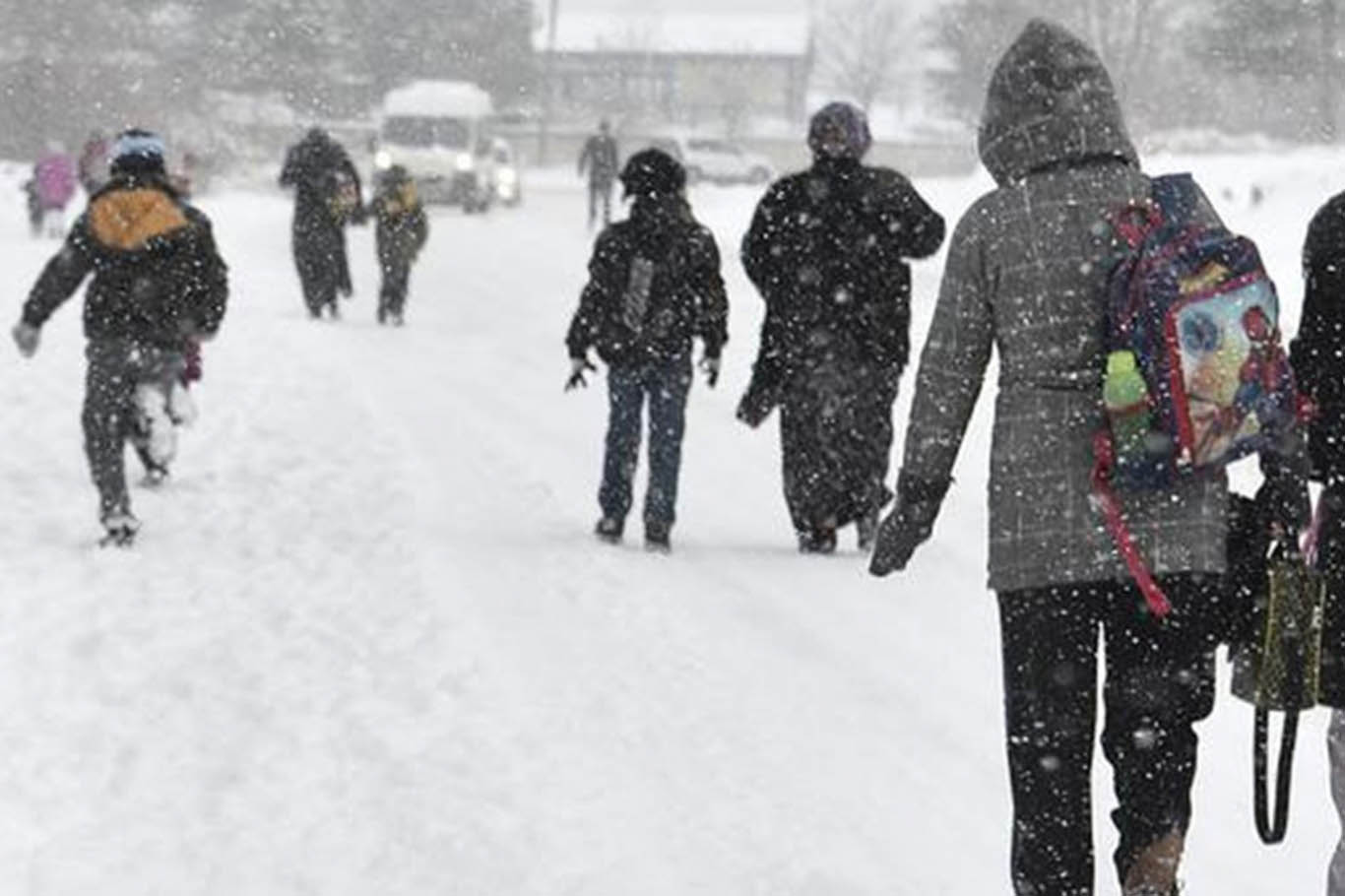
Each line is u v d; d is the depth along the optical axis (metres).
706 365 13.91
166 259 13.63
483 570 13.01
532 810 8.31
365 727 9.45
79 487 16.05
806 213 13.81
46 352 24.83
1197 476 6.34
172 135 97.19
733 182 99.00
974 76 102.81
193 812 8.26
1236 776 9.14
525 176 114.56
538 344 27.78
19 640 11.01
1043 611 6.48
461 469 17.12
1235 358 6.18
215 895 7.37
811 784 8.80
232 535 14.16
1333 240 6.33
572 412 20.95
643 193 13.80
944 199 57.59
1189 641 6.52
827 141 13.77
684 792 8.62
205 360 24.08
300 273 30.33
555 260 44.66
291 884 7.48
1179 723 6.58
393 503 15.44
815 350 13.80
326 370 23.67
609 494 14.12
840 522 13.99
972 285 6.64
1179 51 101.38
